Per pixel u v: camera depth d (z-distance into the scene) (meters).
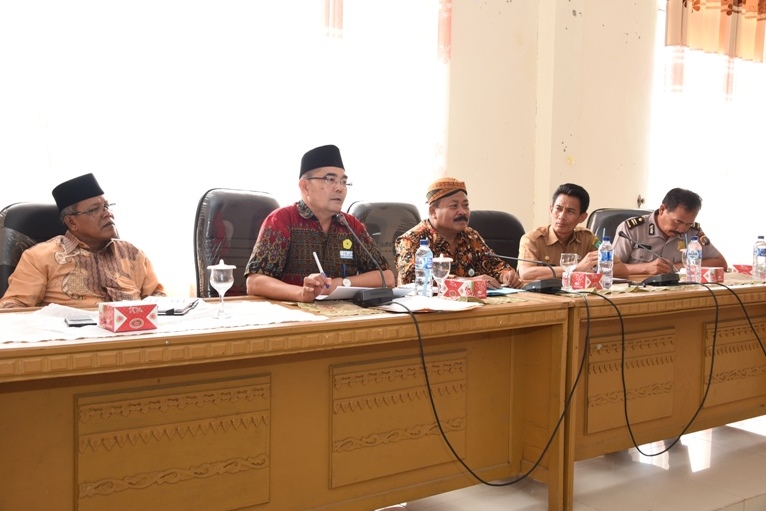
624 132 4.64
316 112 3.27
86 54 2.75
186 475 1.42
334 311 1.61
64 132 2.72
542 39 4.17
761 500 2.09
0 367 1.10
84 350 1.17
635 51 4.64
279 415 1.55
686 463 2.38
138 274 2.17
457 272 2.49
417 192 3.67
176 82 2.93
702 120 4.84
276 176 3.19
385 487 1.73
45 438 1.28
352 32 3.41
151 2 2.87
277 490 1.55
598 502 2.02
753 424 2.88
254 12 3.09
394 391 1.72
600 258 2.24
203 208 2.31
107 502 1.34
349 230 2.16
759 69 5.14
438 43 3.67
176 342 1.26
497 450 1.96
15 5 2.61
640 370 2.20
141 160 2.88
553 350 1.89
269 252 2.00
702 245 3.09
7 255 1.98
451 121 3.87
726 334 2.46
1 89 2.60
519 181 4.20
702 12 4.74
